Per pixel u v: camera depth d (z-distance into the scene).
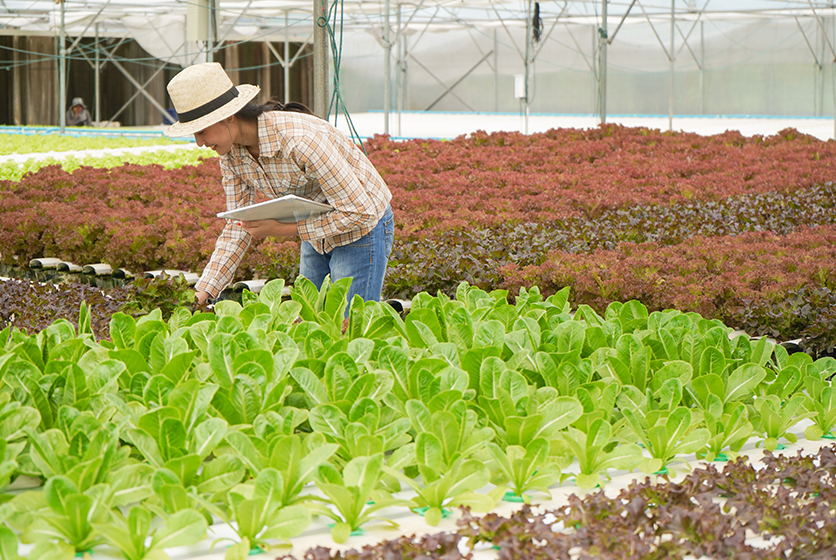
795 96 35.47
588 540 2.28
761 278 6.25
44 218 8.35
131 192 10.91
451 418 2.65
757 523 2.43
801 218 9.91
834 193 11.46
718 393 3.22
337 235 4.43
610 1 34.28
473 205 10.05
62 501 2.21
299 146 3.98
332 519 2.49
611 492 2.73
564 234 8.30
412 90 40.12
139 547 2.17
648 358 3.41
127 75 35.66
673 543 2.25
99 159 17.78
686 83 36.81
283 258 7.16
